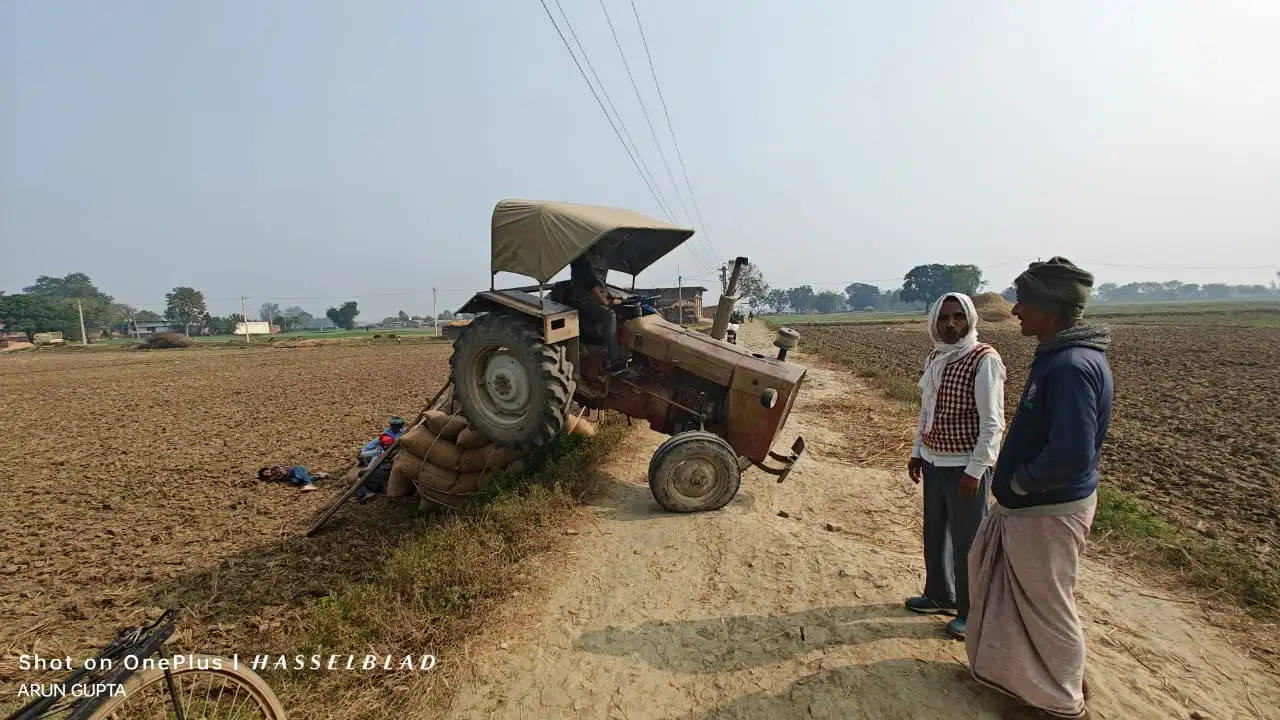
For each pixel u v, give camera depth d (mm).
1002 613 2652
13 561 5547
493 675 3318
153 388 20266
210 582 5047
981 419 3061
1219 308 83375
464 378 6145
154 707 3158
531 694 3156
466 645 3561
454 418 6648
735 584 4172
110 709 2215
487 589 4113
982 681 2727
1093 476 2498
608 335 6434
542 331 5840
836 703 2896
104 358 39906
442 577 4176
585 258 6254
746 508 5766
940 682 2938
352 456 9555
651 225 6613
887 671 3057
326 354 37156
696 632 3637
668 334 6402
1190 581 4184
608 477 6688
